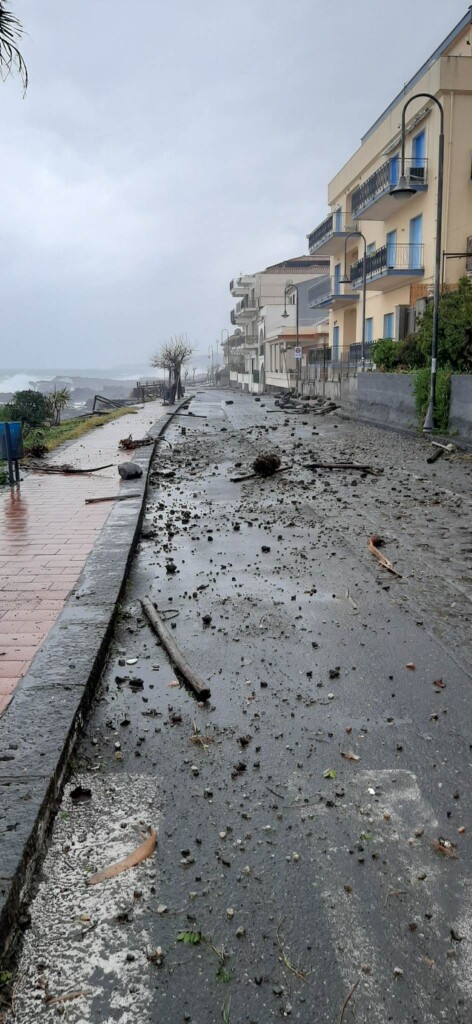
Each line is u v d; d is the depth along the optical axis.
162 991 2.19
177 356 50.66
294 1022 2.09
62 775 3.19
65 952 2.34
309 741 3.57
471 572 6.34
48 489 10.38
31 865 2.63
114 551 6.64
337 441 17.31
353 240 36.41
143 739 3.61
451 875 2.65
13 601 5.29
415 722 3.74
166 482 11.66
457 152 24.36
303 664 4.47
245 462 13.99
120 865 2.72
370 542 7.30
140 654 4.66
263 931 2.40
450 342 16.80
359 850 2.79
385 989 2.19
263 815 3.00
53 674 3.98
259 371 73.75
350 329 39.56
